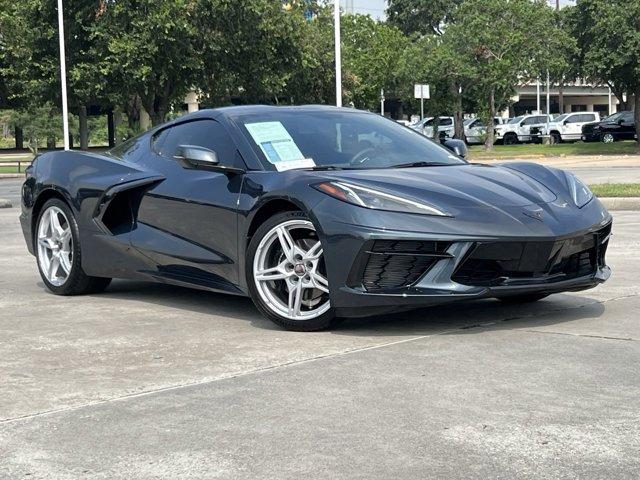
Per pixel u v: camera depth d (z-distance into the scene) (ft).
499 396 11.73
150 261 18.86
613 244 28.22
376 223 14.84
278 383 12.59
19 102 140.67
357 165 17.40
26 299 20.33
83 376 13.24
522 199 15.98
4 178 93.66
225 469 9.39
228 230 17.04
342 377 12.80
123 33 95.25
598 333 15.42
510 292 15.17
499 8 120.98
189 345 15.19
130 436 10.48
